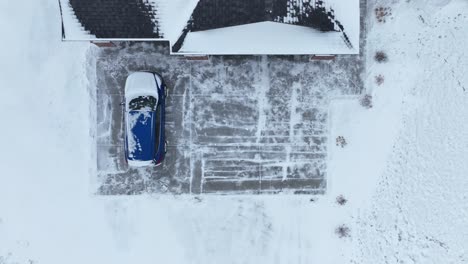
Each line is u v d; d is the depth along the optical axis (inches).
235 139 767.1
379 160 762.2
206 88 765.3
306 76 762.8
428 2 764.6
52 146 768.9
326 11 606.9
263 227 761.6
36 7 765.3
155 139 734.5
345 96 763.4
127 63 762.8
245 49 634.8
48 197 768.3
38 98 768.3
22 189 767.7
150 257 762.2
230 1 584.7
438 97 762.8
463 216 756.0
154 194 765.9
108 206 765.9
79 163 767.7
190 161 765.9
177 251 762.8
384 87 762.8
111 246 762.8
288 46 633.0
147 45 759.1
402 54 762.2
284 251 759.7
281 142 767.1
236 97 765.3
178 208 765.9
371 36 761.0
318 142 765.3
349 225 759.1
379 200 759.7
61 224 766.5
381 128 762.8
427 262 753.0
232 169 767.1
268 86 764.0
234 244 761.6
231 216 763.4
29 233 765.3
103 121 764.0
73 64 763.4
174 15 624.7
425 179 759.1
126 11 625.3
